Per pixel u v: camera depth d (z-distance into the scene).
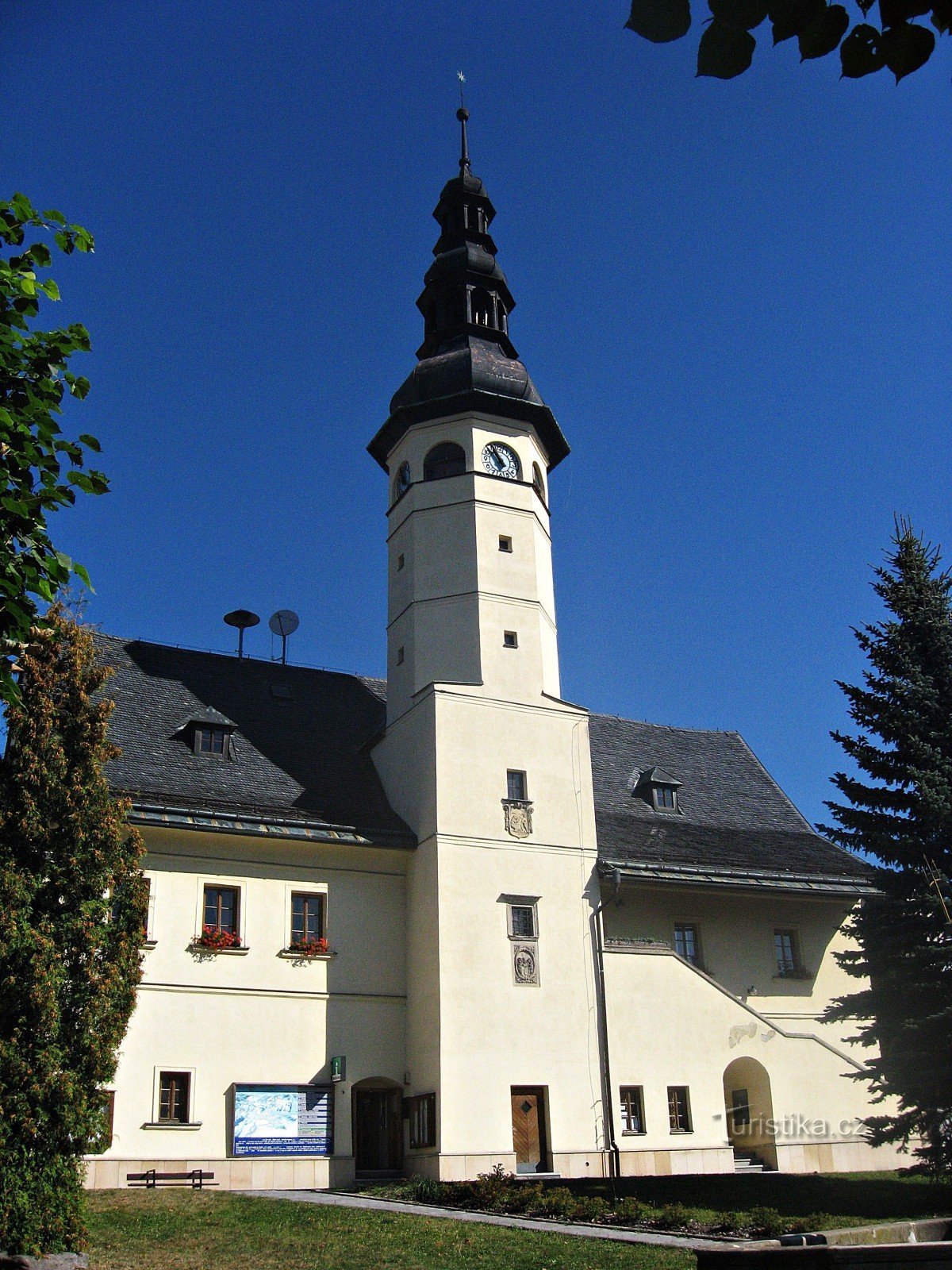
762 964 36.44
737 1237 20.34
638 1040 32.06
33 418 12.34
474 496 36.47
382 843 32.56
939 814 26.86
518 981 31.39
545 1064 30.81
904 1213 24.20
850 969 27.86
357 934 32.16
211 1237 19.91
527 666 35.28
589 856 33.88
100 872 20.61
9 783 20.45
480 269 40.28
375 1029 31.53
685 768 42.78
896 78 5.62
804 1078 33.28
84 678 21.66
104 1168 27.11
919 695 28.39
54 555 12.17
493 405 37.78
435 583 35.94
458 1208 23.98
